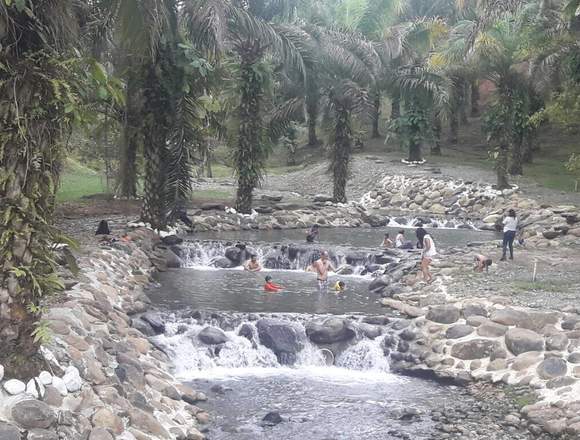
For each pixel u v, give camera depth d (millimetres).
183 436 8344
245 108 24781
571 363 10398
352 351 12148
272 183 41688
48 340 6438
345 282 17156
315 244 20594
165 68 18656
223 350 11922
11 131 6246
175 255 18969
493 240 23406
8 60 6223
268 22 22531
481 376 11016
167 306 13500
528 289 14055
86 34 14461
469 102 54875
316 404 10078
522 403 9922
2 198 6320
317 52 25250
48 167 6566
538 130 43000
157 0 8883
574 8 18688
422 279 15688
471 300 13102
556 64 25734
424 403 10172
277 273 18453
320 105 28797
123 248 16438
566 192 31156
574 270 16391
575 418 9008
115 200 26719
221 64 22984
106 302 11547
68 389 7109
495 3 22484
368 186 37750
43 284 6535
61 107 6523
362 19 29062
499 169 31891
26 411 6242
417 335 12422
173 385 9922
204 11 16344
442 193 33562
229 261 19375
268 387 10828
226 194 32219
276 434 8891
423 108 39156
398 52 29422
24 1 5871
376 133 49969
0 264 6379
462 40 29469
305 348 12203
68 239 6742
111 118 24141
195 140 21141
